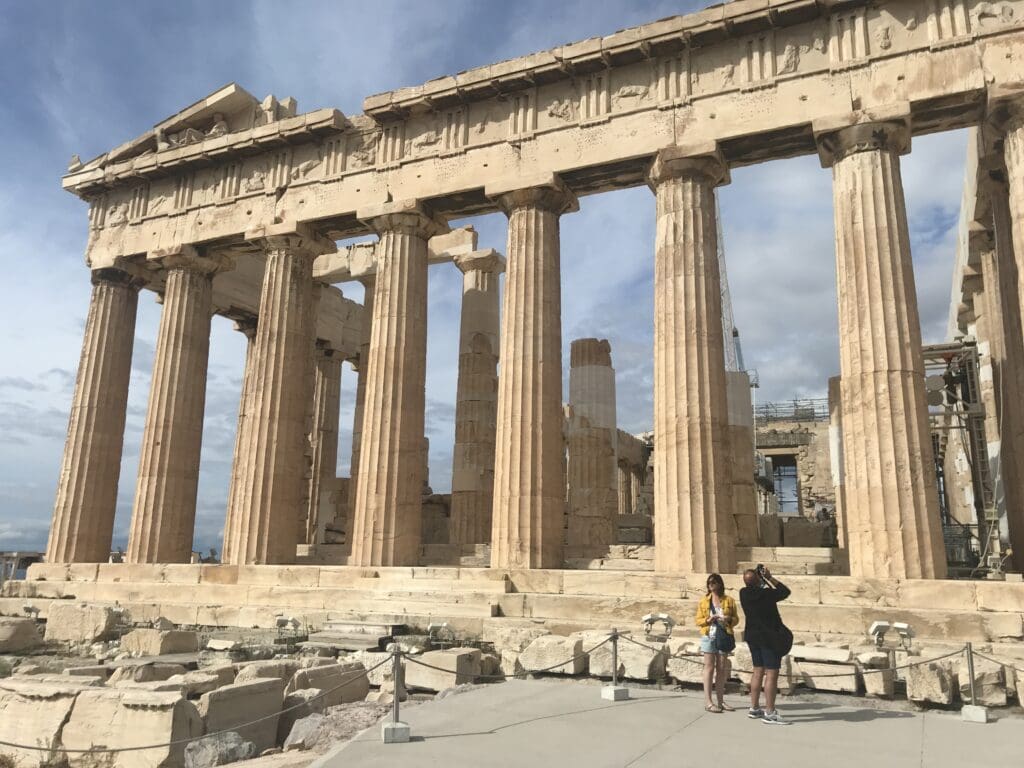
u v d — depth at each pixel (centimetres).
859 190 1739
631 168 2031
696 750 768
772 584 972
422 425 2177
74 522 2489
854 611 1448
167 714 848
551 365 1988
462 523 2711
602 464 2672
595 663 1258
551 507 1900
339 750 765
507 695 1084
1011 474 1981
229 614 1936
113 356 2667
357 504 2078
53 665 1502
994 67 1686
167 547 2386
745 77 1906
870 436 1619
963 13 1738
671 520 1738
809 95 1828
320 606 1900
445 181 2197
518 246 2069
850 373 1680
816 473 4756
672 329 1839
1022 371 1928
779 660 934
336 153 2400
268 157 2512
